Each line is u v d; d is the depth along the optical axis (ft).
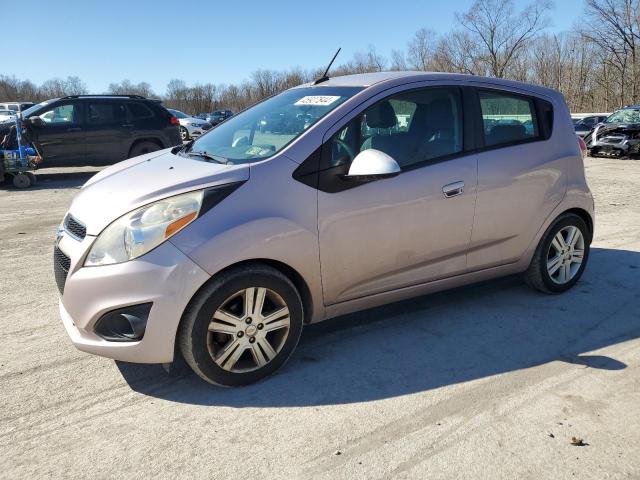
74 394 10.09
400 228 11.47
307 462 8.21
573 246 14.92
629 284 15.81
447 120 12.43
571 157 14.34
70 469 8.07
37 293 15.34
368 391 10.16
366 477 7.89
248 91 219.82
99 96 38.83
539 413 9.42
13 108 71.51
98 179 11.96
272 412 9.50
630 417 9.30
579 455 8.34
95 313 9.35
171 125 41.06
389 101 11.75
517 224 13.42
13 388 10.27
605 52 136.67
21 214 26.37
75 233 10.12
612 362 11.20
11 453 8.42
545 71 163.32
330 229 10.62
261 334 10.25
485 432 8.90
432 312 13.82
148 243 9.25
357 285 11.34
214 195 9.71
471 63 151.43
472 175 12.39
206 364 9.76
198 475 7.94
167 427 9.09
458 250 12.58
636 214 25.84
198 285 9.37
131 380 10.58
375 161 10.21
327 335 12.53
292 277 10.68
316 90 12.80
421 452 8.43
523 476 7.90
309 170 10.48
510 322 13.19
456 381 10.50
